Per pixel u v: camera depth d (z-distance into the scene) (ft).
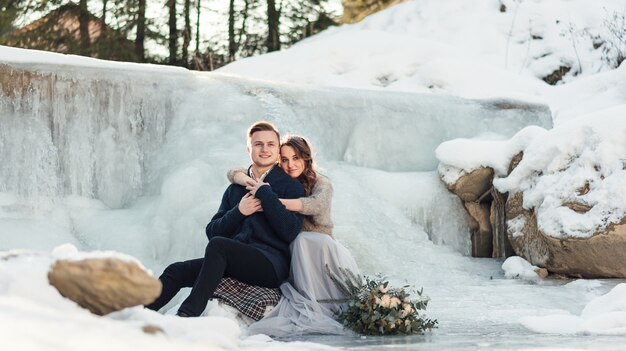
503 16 48.70
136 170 24.82
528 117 32.19
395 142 29.71
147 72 25.55
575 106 38.81
